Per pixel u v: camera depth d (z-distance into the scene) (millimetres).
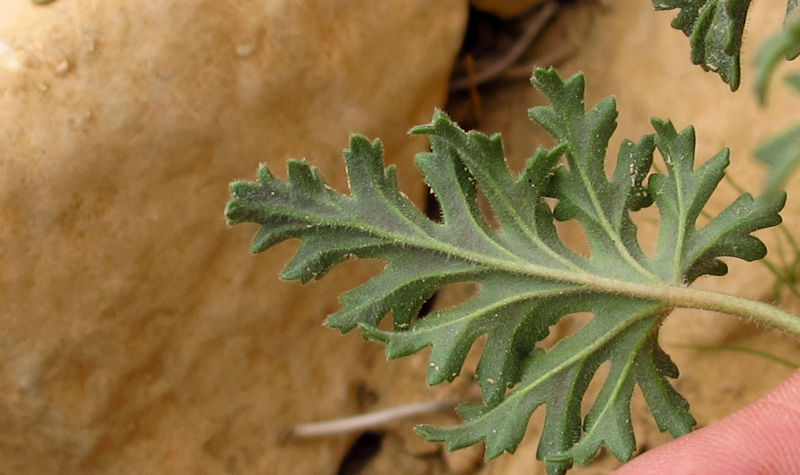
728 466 200
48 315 241
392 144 265
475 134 194
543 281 196
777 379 245
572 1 313
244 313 256
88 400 248
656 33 278
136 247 243
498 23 318
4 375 242
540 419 261
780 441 201
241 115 247
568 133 196
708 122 258
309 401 270
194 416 260
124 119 239
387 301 195
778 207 195
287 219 193
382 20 258
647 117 272
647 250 260
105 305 244
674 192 197
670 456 202
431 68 266
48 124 236
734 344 248
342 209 194
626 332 197
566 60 310
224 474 263
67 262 239
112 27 239
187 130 243
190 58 242
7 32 237
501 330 195
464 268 196
